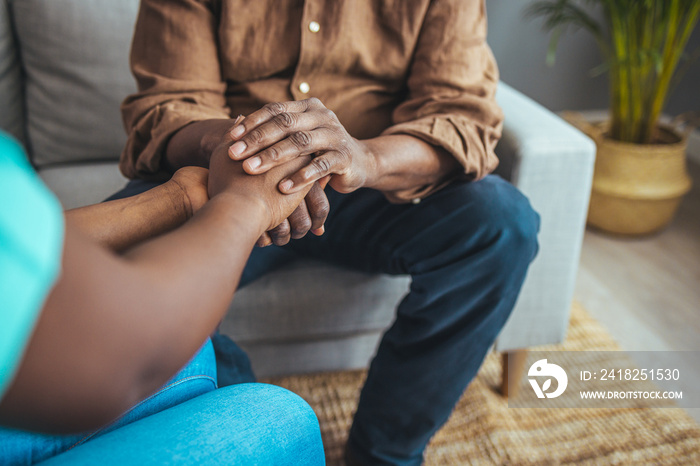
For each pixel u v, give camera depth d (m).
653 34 2.00
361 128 1.05
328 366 1.27
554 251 1.24
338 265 1.15
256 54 0.99
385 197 1.02
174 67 0.96
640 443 1.23
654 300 1.74
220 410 0.51
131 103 0.97
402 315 1.01
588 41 2.61
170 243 0.38
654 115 2.00
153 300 0.33
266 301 1.14
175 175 0.63
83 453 0.44
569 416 1.30
